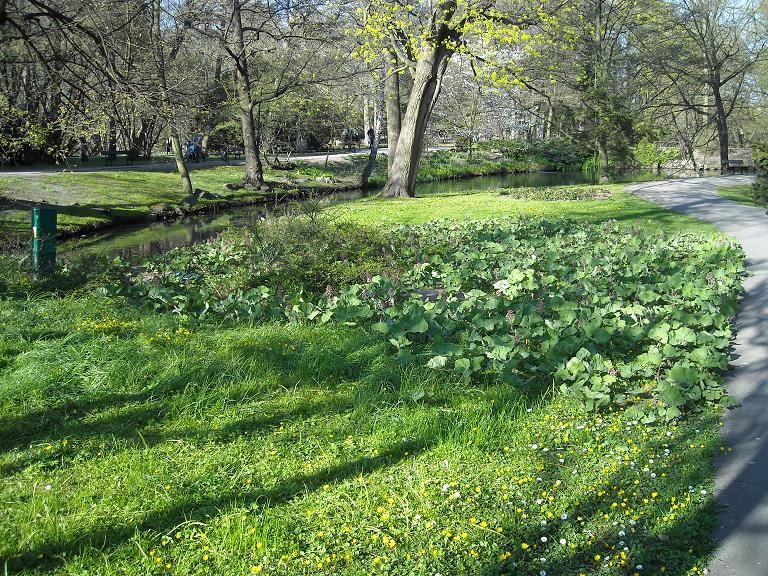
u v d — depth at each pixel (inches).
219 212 1150.3
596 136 1316.4
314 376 253.3
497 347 257.8
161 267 466.6
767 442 209.6
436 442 204.5
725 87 1879.9
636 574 148.6
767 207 777.6
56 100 853.2
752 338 307.6
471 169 1979.6
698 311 324.2
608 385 242.5
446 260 465.1
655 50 1541.6
